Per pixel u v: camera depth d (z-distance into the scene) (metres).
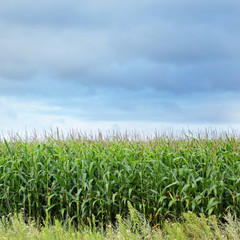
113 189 8.69
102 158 9.28
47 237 5.95
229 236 6.11
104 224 8.21
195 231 6.24
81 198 8.38
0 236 6.07
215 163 8.72
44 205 8.55
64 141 10.67
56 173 9.13
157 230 7.16
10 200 8.58
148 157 9.02
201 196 8.05
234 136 10.72
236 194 8.12
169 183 8.51
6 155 9.94
